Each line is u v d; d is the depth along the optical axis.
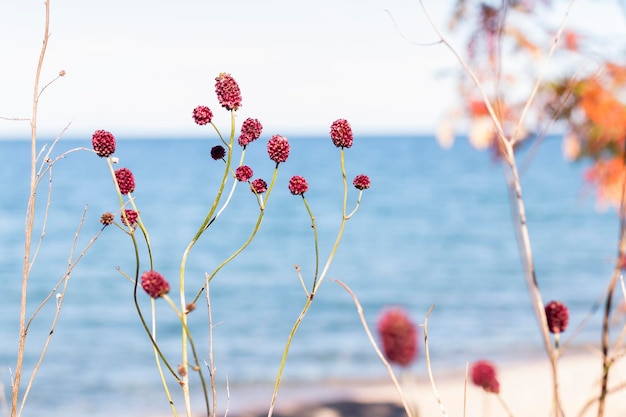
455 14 3.61
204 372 22.30
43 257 47.59
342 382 20.08
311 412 17.02
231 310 32.22
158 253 49.62
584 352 19.77
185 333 2.11
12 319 31.33
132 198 2.17
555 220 61.31
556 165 125.88
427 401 15.77
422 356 22.66
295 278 40.06
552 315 2.37
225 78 2.29
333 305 32.91
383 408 16.98
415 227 59.72
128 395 20.27
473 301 32.97
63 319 31.17
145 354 25.11
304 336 27.03
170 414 18.33
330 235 56.38
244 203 77.56
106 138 2.23
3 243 53.09
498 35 2.92
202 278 40.91
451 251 48.12
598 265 40.25
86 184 100.00
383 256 46.91
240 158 2.33
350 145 2.38
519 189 2.39
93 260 46.47
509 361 21.41
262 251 50.03
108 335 28.06
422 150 194.62
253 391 19.72
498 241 51.50
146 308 32.97
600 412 2.40
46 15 2.43
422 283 37.97
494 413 14.69
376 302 33.34
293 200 79.81
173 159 167.88
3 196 87.12
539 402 15.40
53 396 20.30
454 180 102.25
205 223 2.18
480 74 3.71
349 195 84.31
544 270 39.84
